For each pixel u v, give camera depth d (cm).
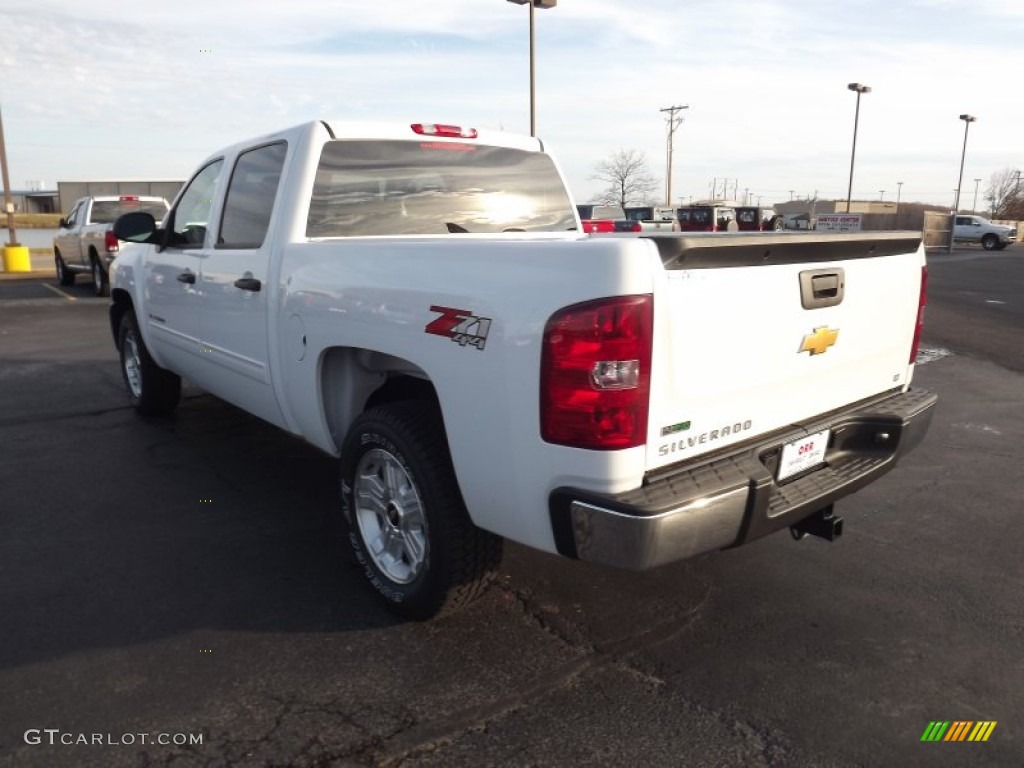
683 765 251
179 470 514
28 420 632
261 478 501
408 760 251
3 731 261
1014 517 457
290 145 393
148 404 624
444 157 433
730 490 260
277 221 387
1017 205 7869
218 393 494
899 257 343
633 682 293
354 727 266
